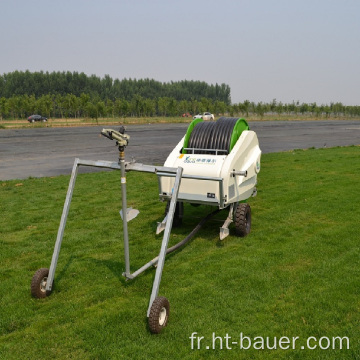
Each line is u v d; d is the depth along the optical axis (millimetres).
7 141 26344
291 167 14562
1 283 5324
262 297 4797
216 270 5594
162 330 4145
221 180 6062
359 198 9492
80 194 10609
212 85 178625
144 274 5523
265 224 7742
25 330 4199
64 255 6301
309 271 5488
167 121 63469
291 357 3701
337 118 87750
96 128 43094
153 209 9023
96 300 4820
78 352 3818
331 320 4254
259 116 84000
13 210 9039
